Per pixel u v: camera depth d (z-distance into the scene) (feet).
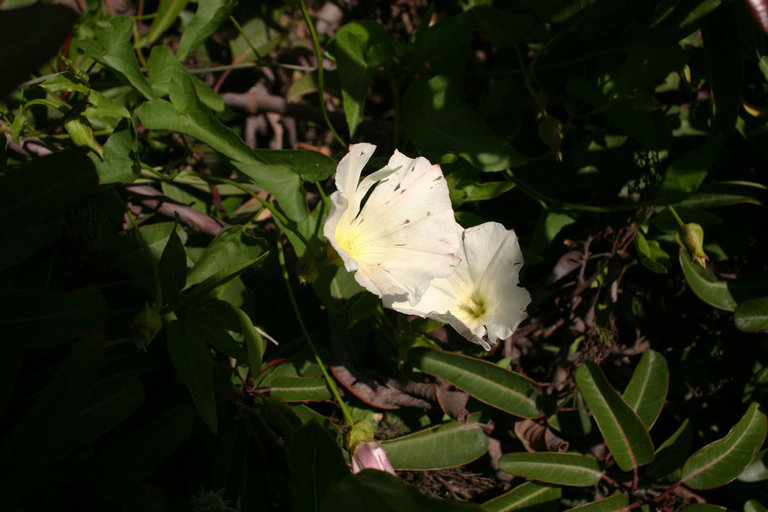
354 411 1.14
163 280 1.01
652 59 1.11
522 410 1.10
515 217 1.24
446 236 1.02
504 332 1.03
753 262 1.24
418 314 1.02
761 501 1.12
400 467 1.07
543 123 1.13
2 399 0.93
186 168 1.23
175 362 0.98
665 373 1.11
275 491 1.08
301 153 1.05
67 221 1.03
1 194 0.89
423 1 1.40
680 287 1.24
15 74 0.79
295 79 1.34
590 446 1.17
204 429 1.06
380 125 1.30
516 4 1.25
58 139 1.11
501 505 1.06
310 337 1.14
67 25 0.81
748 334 1.21
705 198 1.16
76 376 0.91
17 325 0.93
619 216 1.20
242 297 1.07
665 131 1.20
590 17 1.07
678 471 1.16
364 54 1.12
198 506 1.00
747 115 1.18
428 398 1.12
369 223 1.02
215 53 1.32
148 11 1.30
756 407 1.08
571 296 1.19
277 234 1.08
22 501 0.95
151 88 1.06
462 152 1.10
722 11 1.08
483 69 1.36
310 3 1.36
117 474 0.97
